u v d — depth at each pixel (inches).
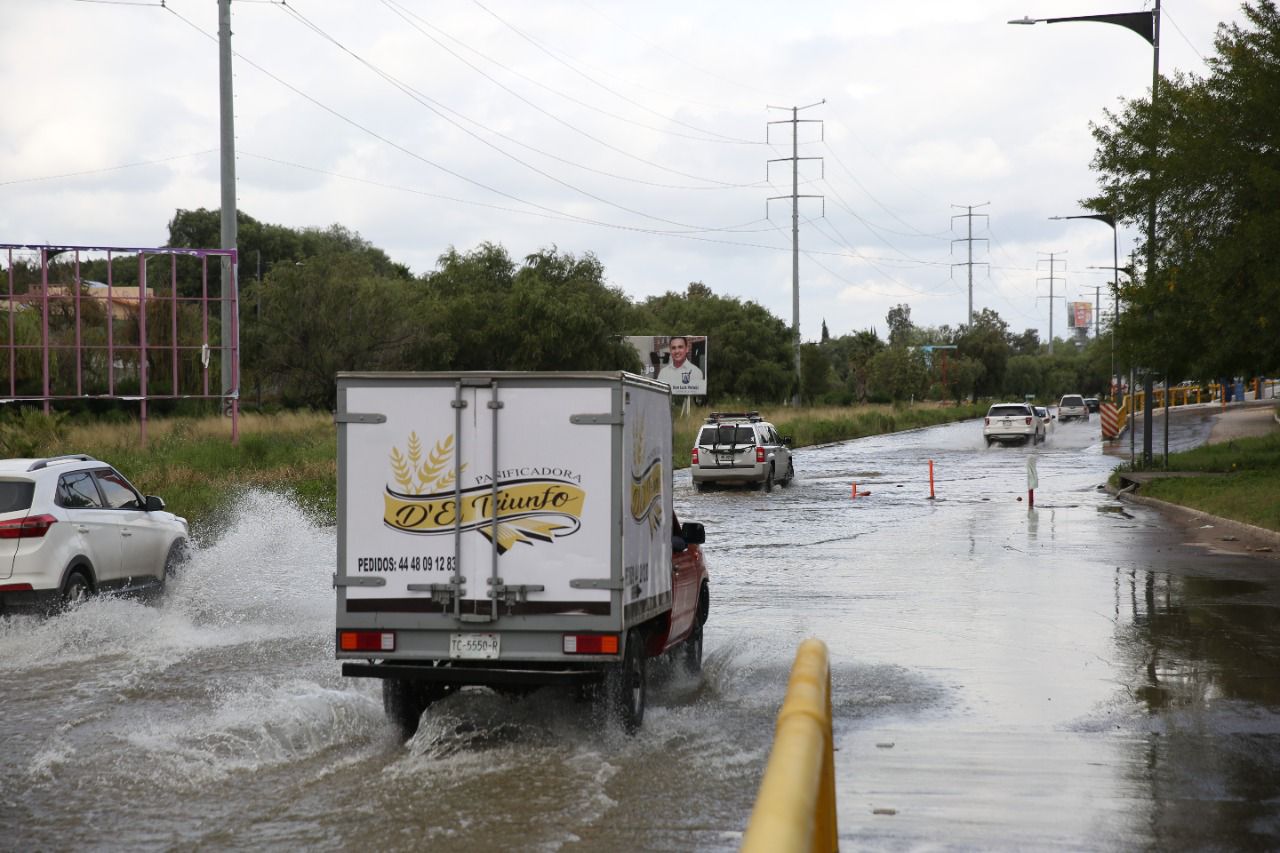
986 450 3250.5
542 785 418.0
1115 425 3383.4
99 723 509.7
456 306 3597.4
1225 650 656.4
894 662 629.6
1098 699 542.3
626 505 474.0
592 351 3671.3
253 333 3238.2
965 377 7322.8
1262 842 352.8
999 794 401.4
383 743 478.0
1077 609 799.7
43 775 432.8
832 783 199.6
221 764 446.6
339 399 476.7
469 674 465.1
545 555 469.1
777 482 2084.2
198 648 685.3
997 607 810.8
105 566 753.6
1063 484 2065.7
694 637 605.0
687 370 3821.4
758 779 425.1
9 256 2062.0
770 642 693.9
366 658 473.1
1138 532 1298.0
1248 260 1460.4
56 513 709.3
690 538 609.3
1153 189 1577.3
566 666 471.8
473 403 473.7
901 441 3846.0
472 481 472.1
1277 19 1509.6
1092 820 373.7
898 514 1557.6
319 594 895.1
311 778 428.1
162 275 5940.0
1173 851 345.7
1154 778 419.5
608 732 475.2
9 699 556.1
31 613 688.4
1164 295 1625.2
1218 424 3646.7
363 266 3494.1
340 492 476.7
